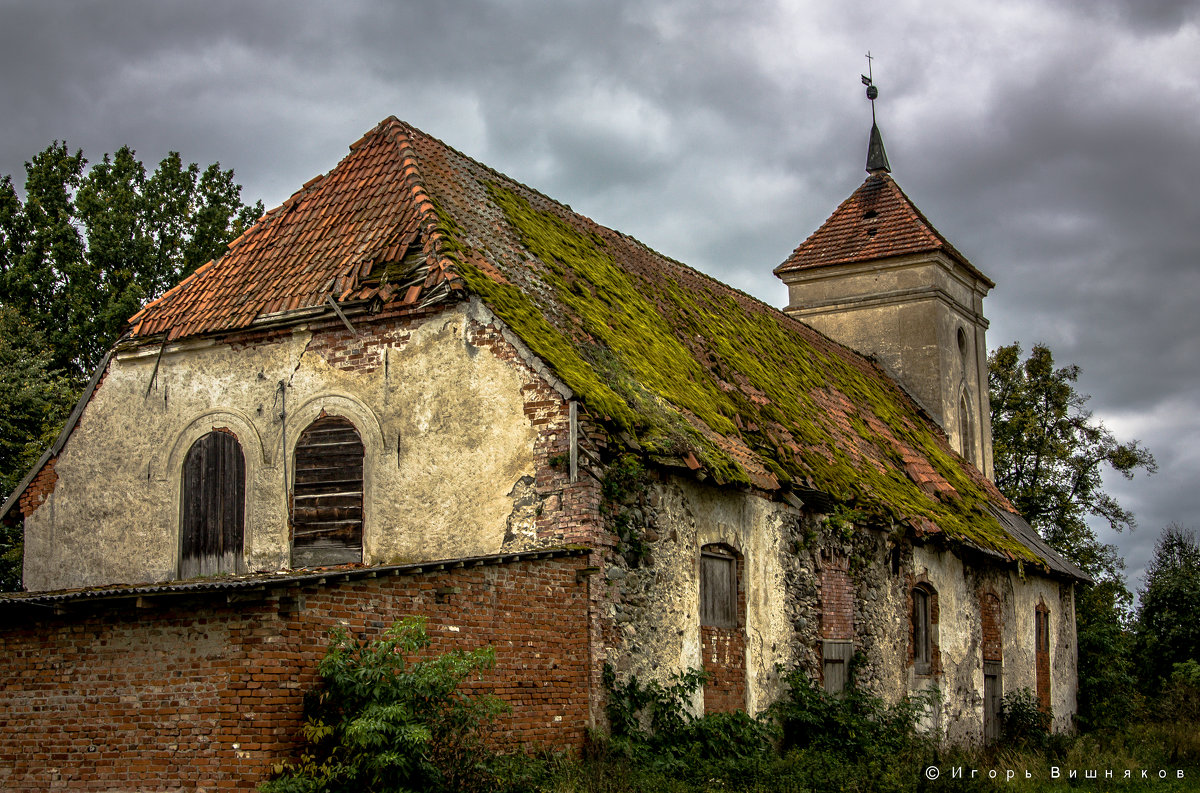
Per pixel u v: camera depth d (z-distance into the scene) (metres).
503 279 14.89
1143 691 35.19
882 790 13.57
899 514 19.08
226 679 9.55
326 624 9.84
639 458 13.38
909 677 19.56
